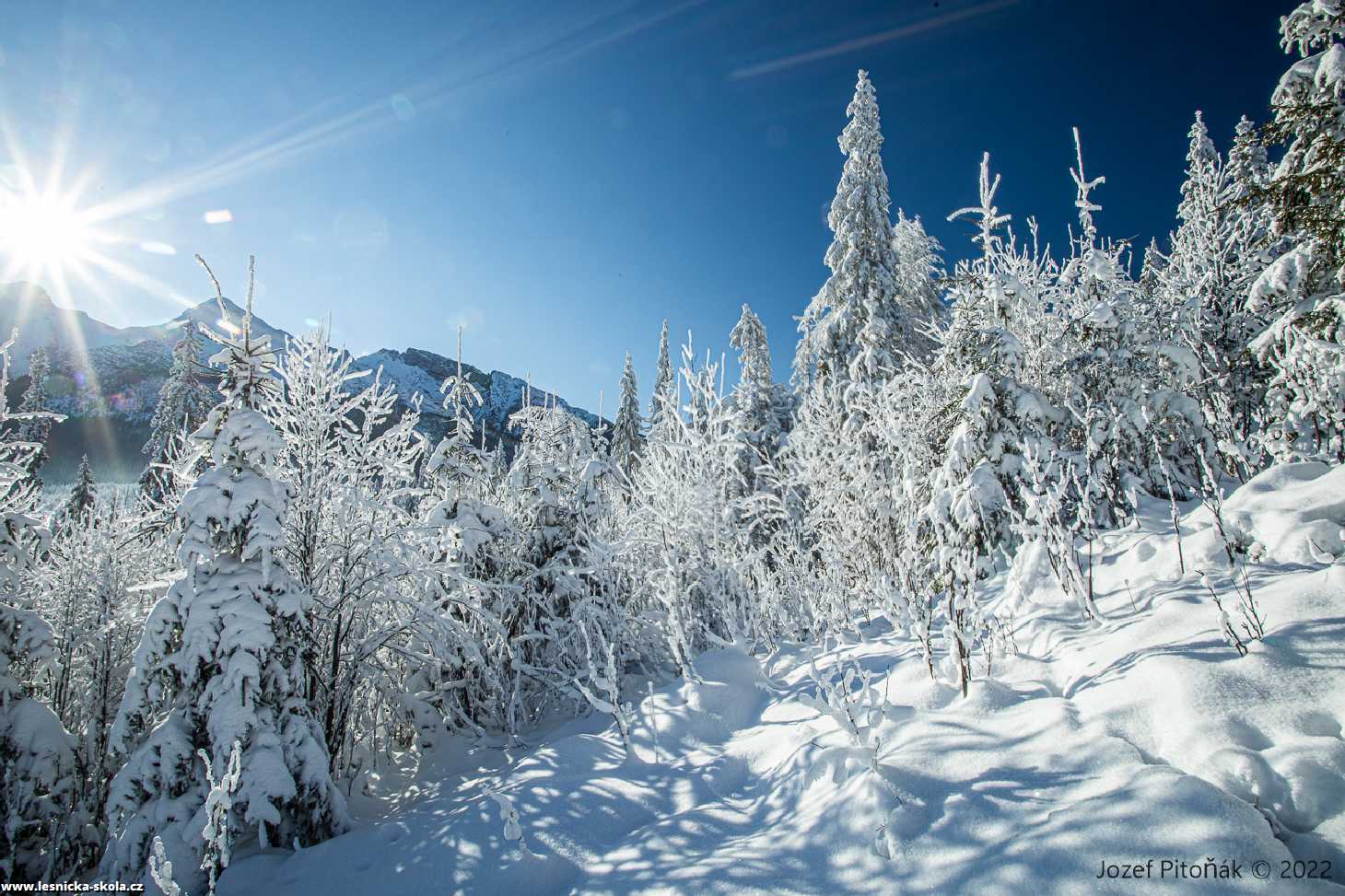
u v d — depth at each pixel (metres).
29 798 4.61
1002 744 2.87
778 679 5.61
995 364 5.00
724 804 3.48
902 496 6.08
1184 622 3.34
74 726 6.95
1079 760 2.53
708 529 7.15
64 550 7.42
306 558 5.70
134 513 7.79
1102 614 4.05
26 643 5.02
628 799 3.80
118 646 7.19
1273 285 5.19
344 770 5.64
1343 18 4.91
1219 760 2.21
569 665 6.73
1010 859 2.12
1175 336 6.67
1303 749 2.13
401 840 3.84
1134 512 5.31
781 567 7.27
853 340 15.19
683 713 4.91
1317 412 4.85
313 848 4.01
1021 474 4.75
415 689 6.78
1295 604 2.99
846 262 15.25
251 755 4.13
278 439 4.68
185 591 4.46
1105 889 1.88
